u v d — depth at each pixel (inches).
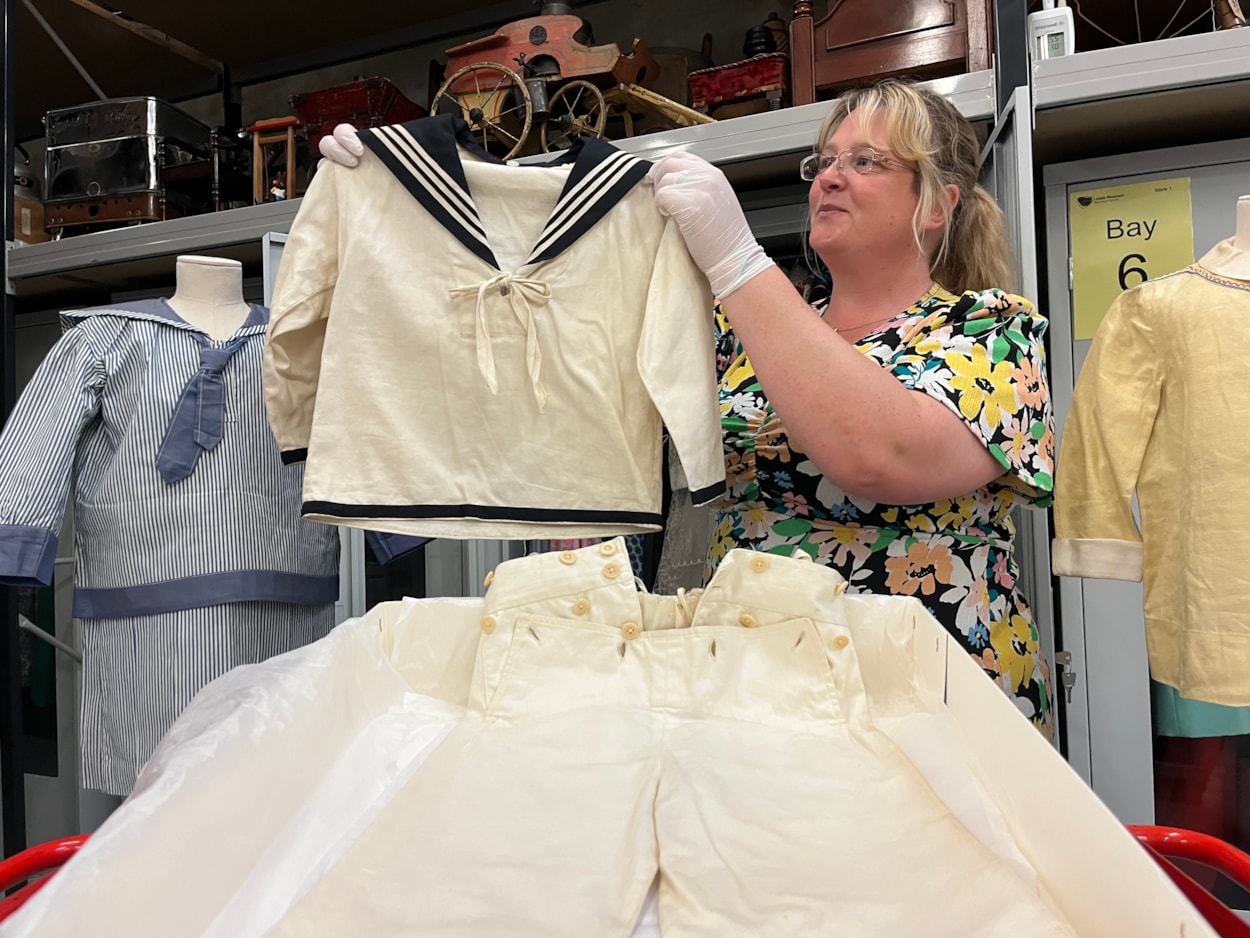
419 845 26.3
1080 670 64.5
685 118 76.0
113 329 61.6
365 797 29.3
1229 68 56.9
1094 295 65.3
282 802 26.5
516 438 43.4
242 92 125.6
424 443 43.6
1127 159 64.5
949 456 37.7
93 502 61.4
